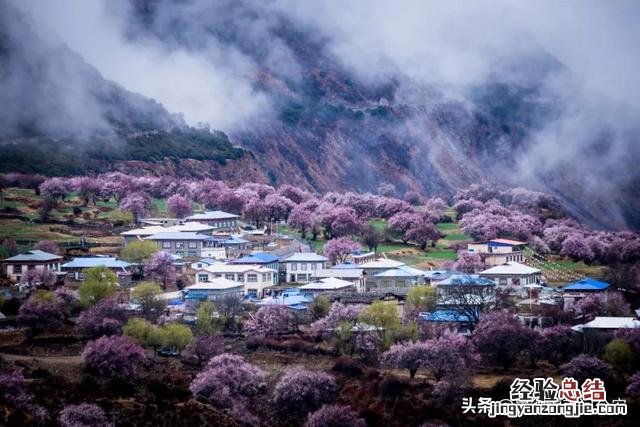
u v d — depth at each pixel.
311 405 191.50
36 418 174.25
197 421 182.12
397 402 189.50
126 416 182.12
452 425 182.12
